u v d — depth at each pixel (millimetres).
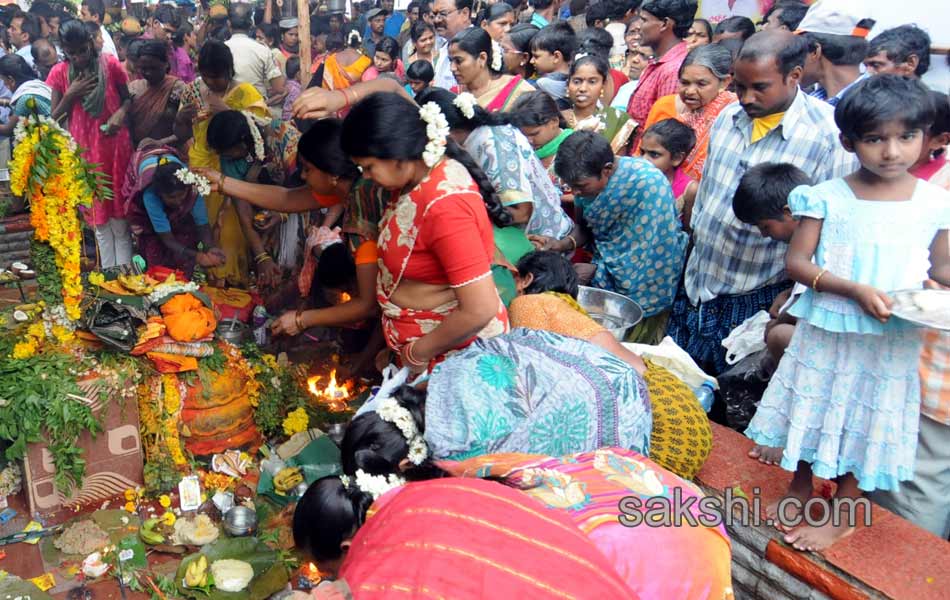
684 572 1720
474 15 8031
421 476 1950
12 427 2863
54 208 2949
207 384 3264
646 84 5434
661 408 2602
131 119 4250
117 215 4340
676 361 3270
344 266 3588
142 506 3115
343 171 3016
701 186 3730
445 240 2455
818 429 2295
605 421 2299
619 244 3924
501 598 1266
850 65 4246
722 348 3705
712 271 3660
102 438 3064
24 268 5172
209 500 3113
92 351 3125
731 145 3537
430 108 2396
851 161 3230
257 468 3332
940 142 2670
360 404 3684
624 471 1924
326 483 1942
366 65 5367
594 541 1686
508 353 2369
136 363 3100
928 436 2605
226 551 2791
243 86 4395
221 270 4445
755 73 3234
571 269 3152
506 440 2180
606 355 2469
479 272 2467
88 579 2719
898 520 2486
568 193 4602
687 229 4316
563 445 2260
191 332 3127
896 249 2119
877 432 2193
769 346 2994
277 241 4516
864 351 2180
